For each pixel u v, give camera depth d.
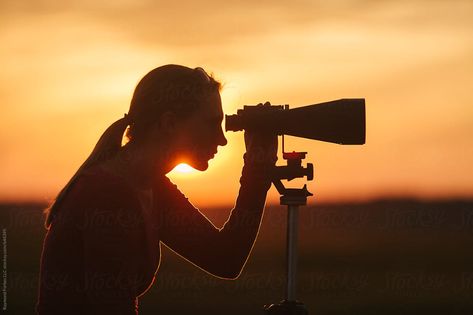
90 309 7.35
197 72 7.92
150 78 7.85
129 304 7.39
